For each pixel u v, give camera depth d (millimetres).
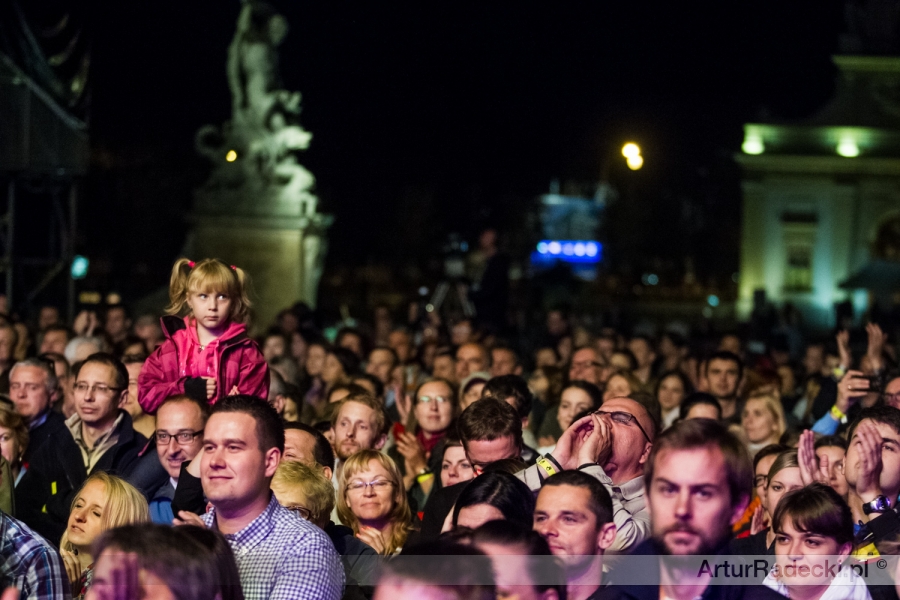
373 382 11312
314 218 30672
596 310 56094
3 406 8547
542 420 12477
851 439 6605
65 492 8500
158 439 7438
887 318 36094
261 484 5445
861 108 48594
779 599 4871
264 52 30375
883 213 48250
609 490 5754
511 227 79438
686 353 18688
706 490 4273
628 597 4848
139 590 4043
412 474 9750
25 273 25016
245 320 7992
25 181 22281
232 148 30328
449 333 21172
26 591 5805
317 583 5297
